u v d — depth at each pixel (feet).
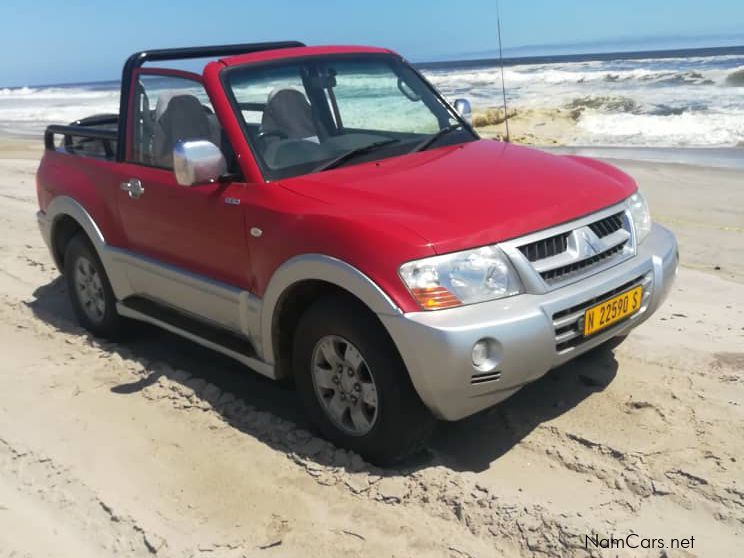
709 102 71.10
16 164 51.29
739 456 11.74
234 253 13.60
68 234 19.26
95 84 492.13
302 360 12.55
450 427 13.38
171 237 15.17
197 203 14.16
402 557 10.02
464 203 11.73
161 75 15.67
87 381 15.89
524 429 13.07
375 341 11.24
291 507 11.19
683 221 28.09
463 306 10.73
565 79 119.65
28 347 18.13
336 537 10.47
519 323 10.72
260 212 12.84
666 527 10.33
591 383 14.51
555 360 11.30
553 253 11.60
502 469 11.99
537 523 10.39
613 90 94.48
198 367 16.79
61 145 19.62
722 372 14.73
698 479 11.20
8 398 15.25
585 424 13.01
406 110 16.17
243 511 11.16
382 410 11.48
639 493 11.10
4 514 11.44
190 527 10.84
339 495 11.42
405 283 10.69
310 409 12.82
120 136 16.71
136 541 10.65
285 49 15.76
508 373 10.85
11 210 34.58
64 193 18.37
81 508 11.49
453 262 10.78
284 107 14.56
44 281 23.47
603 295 11.81
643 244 13.34
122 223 16.69
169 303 15.96
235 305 13.76
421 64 299.99
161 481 12.04
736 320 17.69
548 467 11.95
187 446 13.04
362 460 12.18
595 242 12.03
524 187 12.46
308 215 12.05
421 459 12.35
